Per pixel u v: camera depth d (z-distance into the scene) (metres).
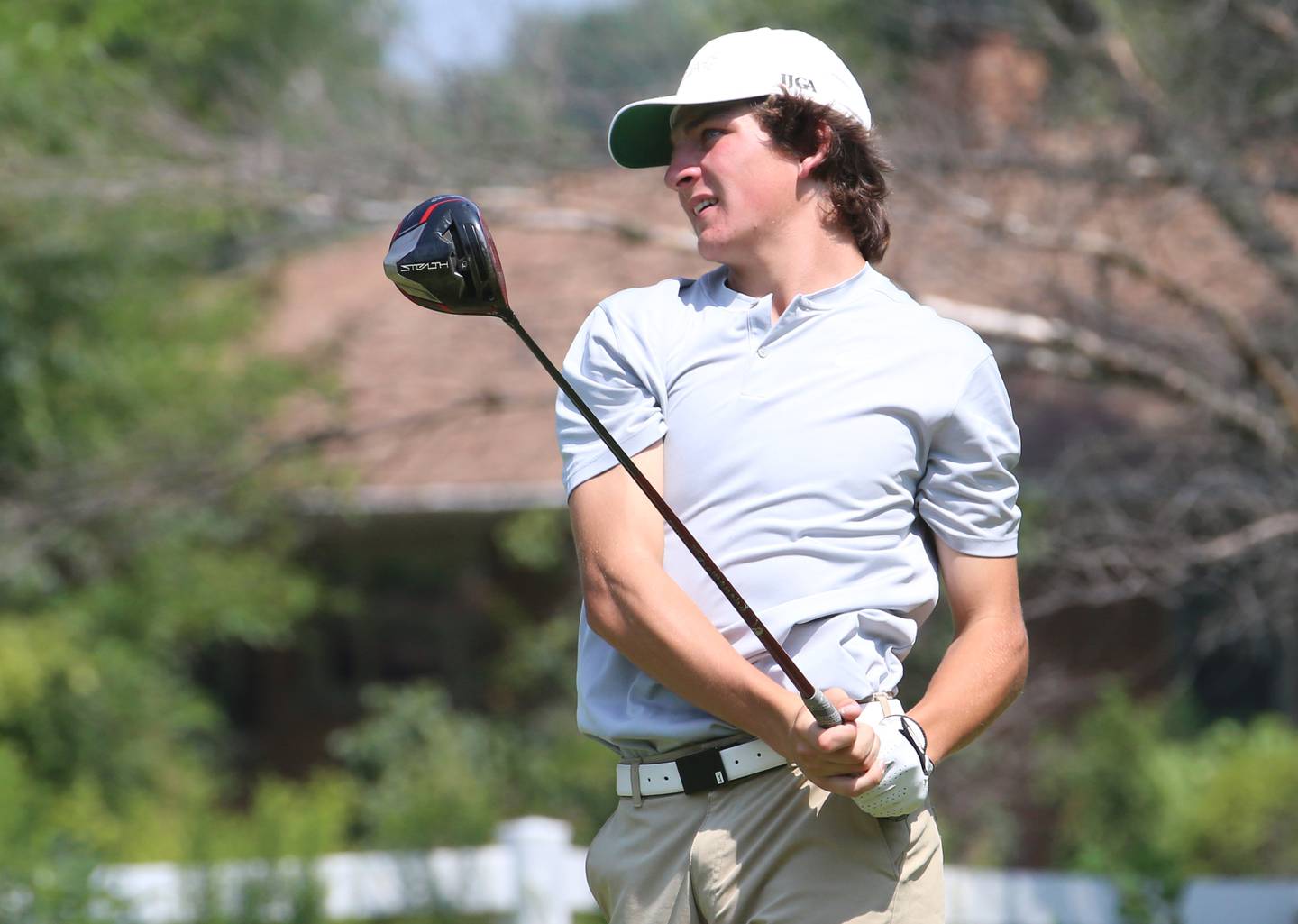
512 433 47.91
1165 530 30.84
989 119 31.86
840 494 9.41
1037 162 30.42
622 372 9.77
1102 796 38.75
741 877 9.23
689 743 9.40
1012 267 31.11
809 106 9.81
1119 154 30.09
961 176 30.98
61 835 22.73
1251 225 30.47
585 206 35.66
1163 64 31.75
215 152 36.19
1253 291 32.62
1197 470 31.78
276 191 36.12
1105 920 23.03
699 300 10.00
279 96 38.56
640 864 9.52
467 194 35.28
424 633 55.09
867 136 10.08
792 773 9.21
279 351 48.91
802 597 9.35
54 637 42.53
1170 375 31.11
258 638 49.50
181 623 46.12
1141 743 39.75
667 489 9.63
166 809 42.25
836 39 34.34
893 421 9.52
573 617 48.53
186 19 41.94
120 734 43.59
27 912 21.36
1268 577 31.22
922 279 30.52
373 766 46.44
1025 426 38.88
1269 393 31.31
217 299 48.53
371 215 35.81
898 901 9.20
